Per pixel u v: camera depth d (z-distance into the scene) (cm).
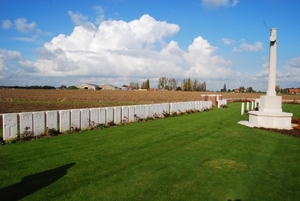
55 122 1054
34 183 528
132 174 599
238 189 538
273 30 1353
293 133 1197
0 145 834
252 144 960
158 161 707
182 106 2114
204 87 12788
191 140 998
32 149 790
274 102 1409
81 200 460
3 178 551
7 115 886
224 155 795
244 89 12888
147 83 13788
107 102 3934
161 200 474
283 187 555
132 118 1507
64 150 787
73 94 6575
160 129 1231
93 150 797
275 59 1391
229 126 1384
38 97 4869
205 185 552
